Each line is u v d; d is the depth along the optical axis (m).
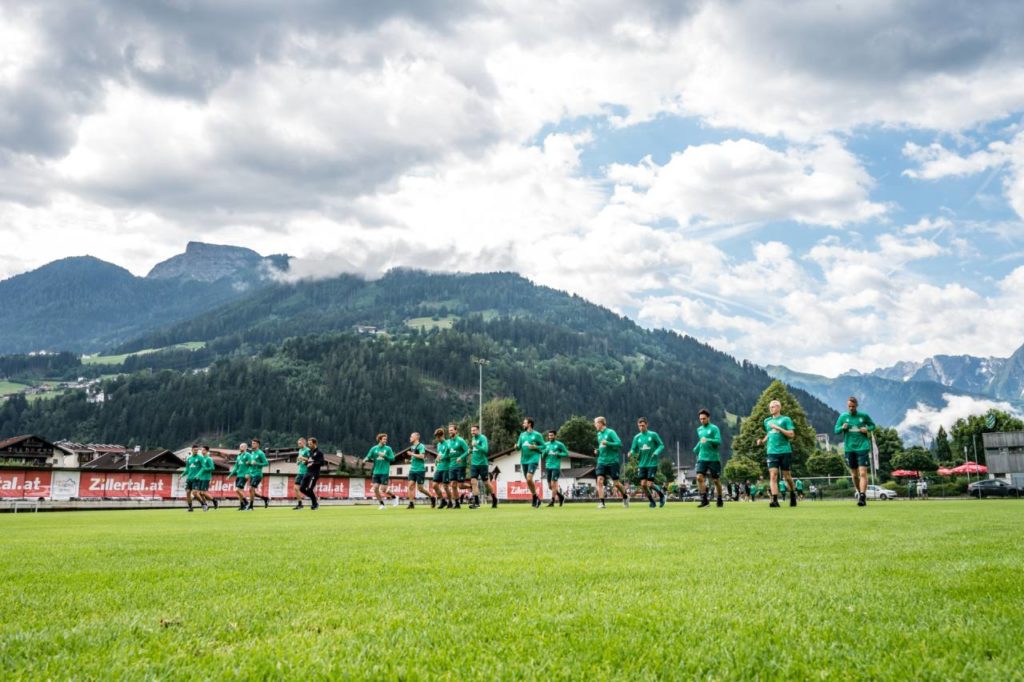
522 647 2.51
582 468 91.69
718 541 6.50
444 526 9.98
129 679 2.20
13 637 2.71
